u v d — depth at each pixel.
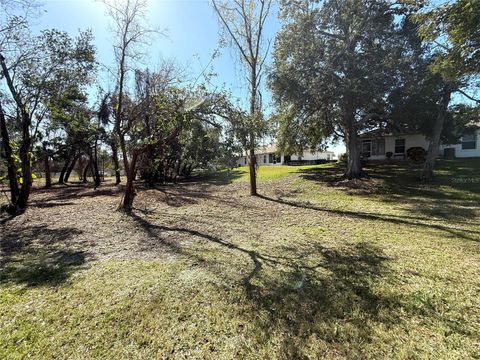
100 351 2.23
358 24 11.82
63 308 2.85
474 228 5.82
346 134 15.38
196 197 11.18
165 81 10.16
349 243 4.97
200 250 4.69
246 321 2.62
